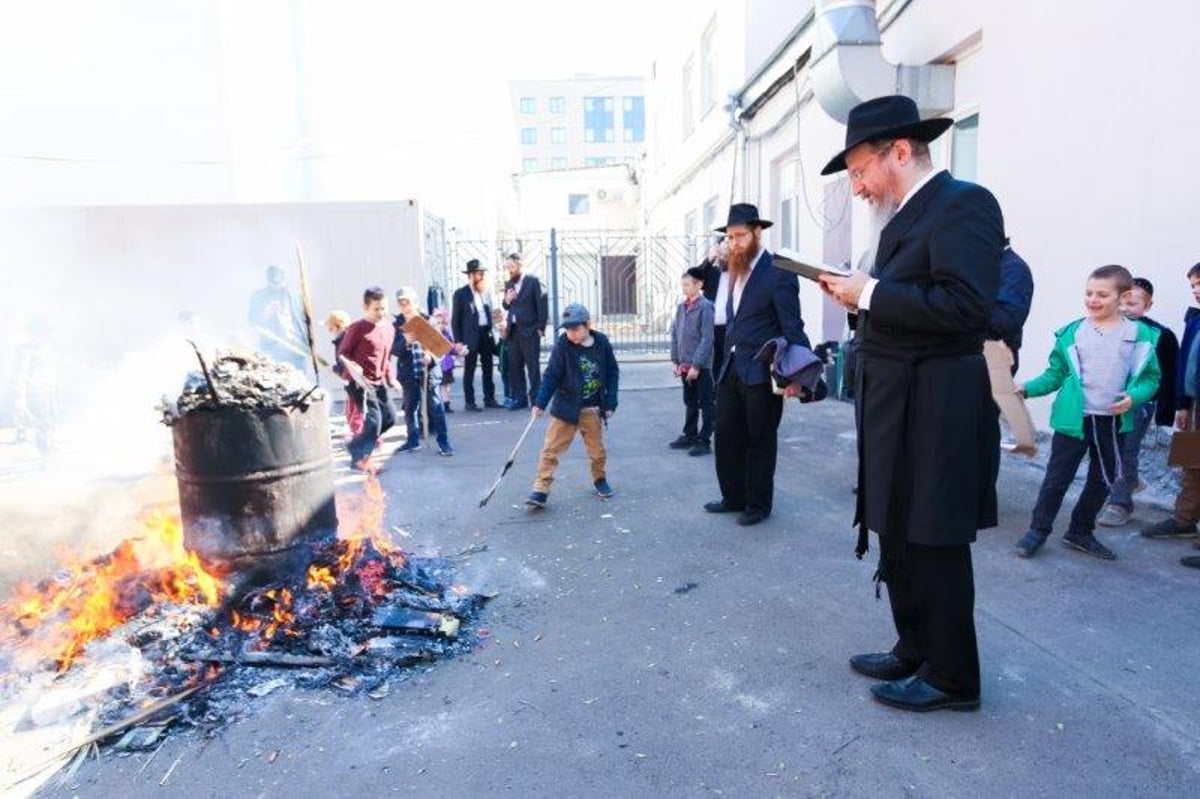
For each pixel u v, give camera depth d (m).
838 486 5.79
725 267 6.74
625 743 2.67
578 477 6.33
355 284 10.80
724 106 13.49
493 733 2.76
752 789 2.41
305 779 2.54
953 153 7.86
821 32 7.73
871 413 2.69
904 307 2.47
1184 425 4.46
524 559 4.48
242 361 3.80
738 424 5.02
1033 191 6.49
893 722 2.74
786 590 3.92
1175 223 5.13
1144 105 5.34
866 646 3.31
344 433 8.67
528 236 26.69
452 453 7.39
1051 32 6.20
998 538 4.50
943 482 2.54
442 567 4.32
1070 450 4.15
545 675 3.15
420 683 3.11
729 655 3.27
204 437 3.54
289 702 2.98
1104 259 5.76
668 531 4.88
